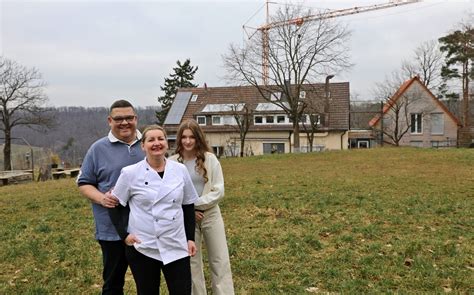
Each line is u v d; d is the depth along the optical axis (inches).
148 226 132.3
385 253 230.5
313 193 433.4
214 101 1835.6
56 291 195.0
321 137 1633.9
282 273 205.2
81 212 388.8
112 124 153.9
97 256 243.6
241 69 1421.0
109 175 152.1
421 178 531.2
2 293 193.3
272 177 591.2
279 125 1688.0
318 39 1379.2
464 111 1834.4
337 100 1711.4
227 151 1695.4
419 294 176.1
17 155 1567.4
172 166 139.0
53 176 991.6
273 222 313.4
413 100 1669.5
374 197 402.6
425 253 228.2
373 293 178.4
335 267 211.2
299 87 1398.9
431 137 1675.7
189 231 140.7
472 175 548.1
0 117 1497.3
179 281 134.8
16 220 367.2
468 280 189.3
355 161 774.5
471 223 293.4
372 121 1722.4
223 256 171.0
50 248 265.0
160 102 2758.4
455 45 1795.0
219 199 168.7
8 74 1594.5
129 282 205.0
